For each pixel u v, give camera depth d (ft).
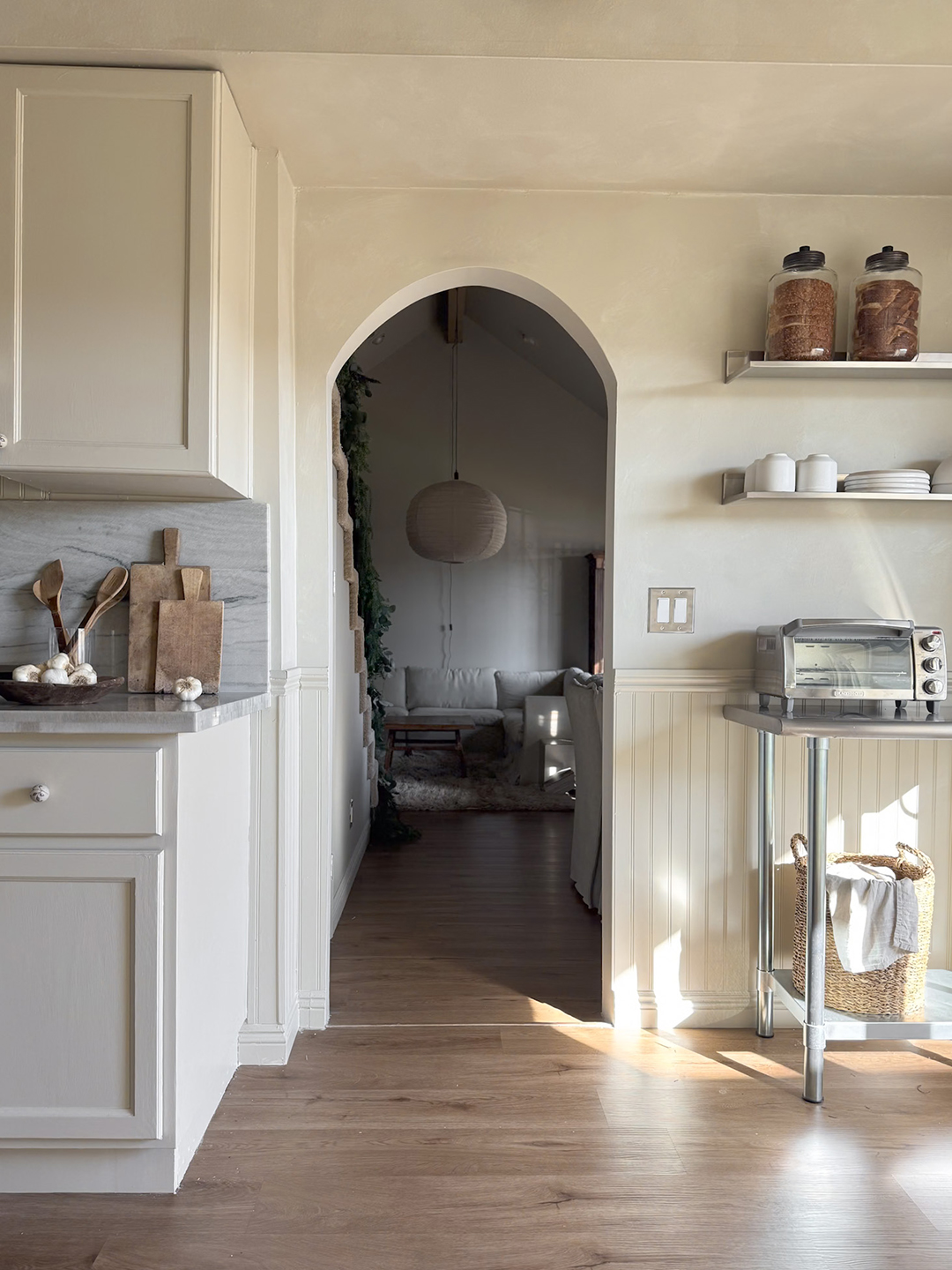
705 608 8.77
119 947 5.87
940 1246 5.58
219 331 6.83
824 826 7.34
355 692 14.82
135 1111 5.90
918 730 7.15
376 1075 7.75
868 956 7.70
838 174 8.37
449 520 22.04
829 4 6.59
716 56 6.60
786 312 8.29
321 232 8.63
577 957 10.79
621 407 8.75
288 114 7.37
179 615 7.88
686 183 8.56
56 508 7.97
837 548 8.77
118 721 5.80
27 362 6.67
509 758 23.29
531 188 8.67
